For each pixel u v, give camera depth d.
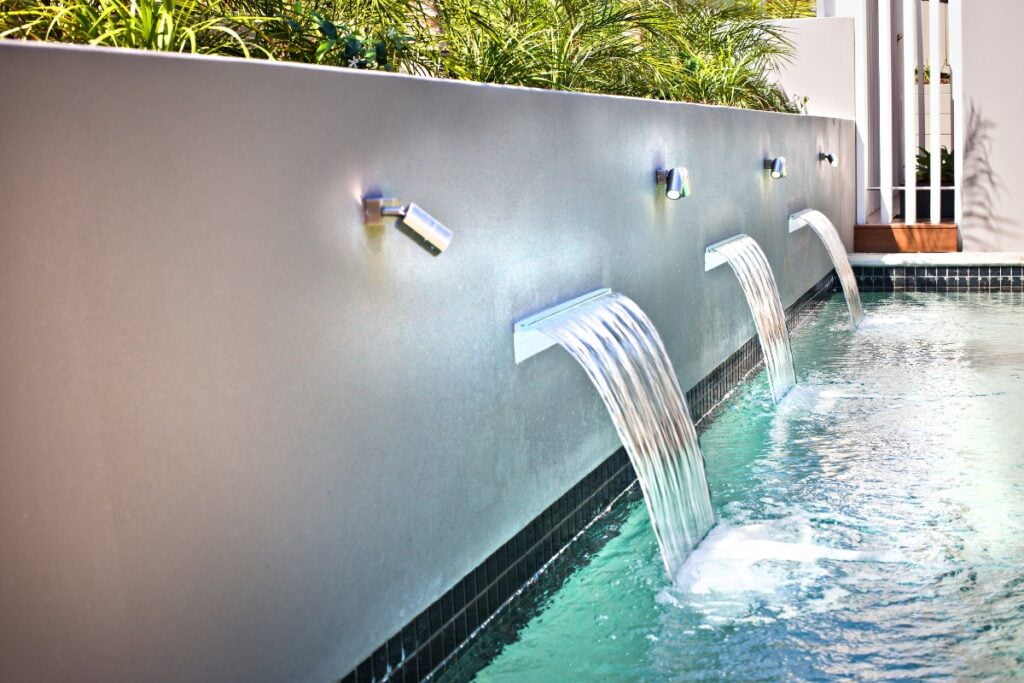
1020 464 5.79
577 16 7.19
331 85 3.10
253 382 2.78
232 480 2.72
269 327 2.84
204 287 2.60
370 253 3.31
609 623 4.11
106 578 2.36
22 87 2.13
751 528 5.05
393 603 3.47
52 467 2.22
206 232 2.61
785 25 13.98
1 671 2.14
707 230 7.39
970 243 13.50
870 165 15.87
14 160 2.12
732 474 5.90
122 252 2.36
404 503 3.53
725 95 10.10
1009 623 3.96
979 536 4.81
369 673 3.34
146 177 2.42
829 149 12.19
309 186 3.00
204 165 2.59
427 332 3.67
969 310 11.06
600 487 5.41
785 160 9.91
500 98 4.25
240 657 2.77
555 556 4.79
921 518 5.07
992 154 13.29
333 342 3.13
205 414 2.62
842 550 4.72
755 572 4.53
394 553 3.47
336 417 3.15
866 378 8.09
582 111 5.15
